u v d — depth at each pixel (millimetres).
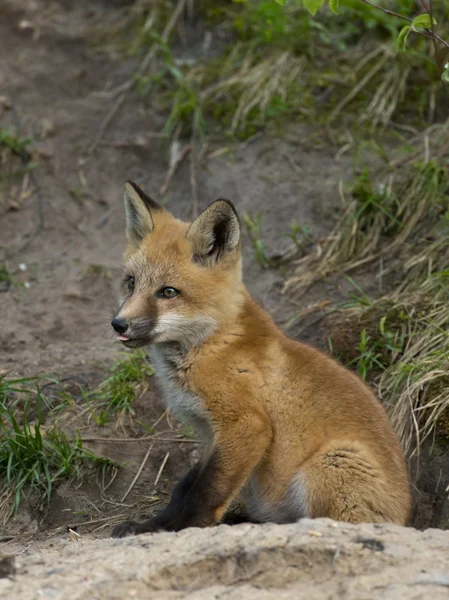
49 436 10266
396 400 10523
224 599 5938
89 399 11227
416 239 12852
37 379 10969
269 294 12922
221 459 8273
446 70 9664
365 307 11852
